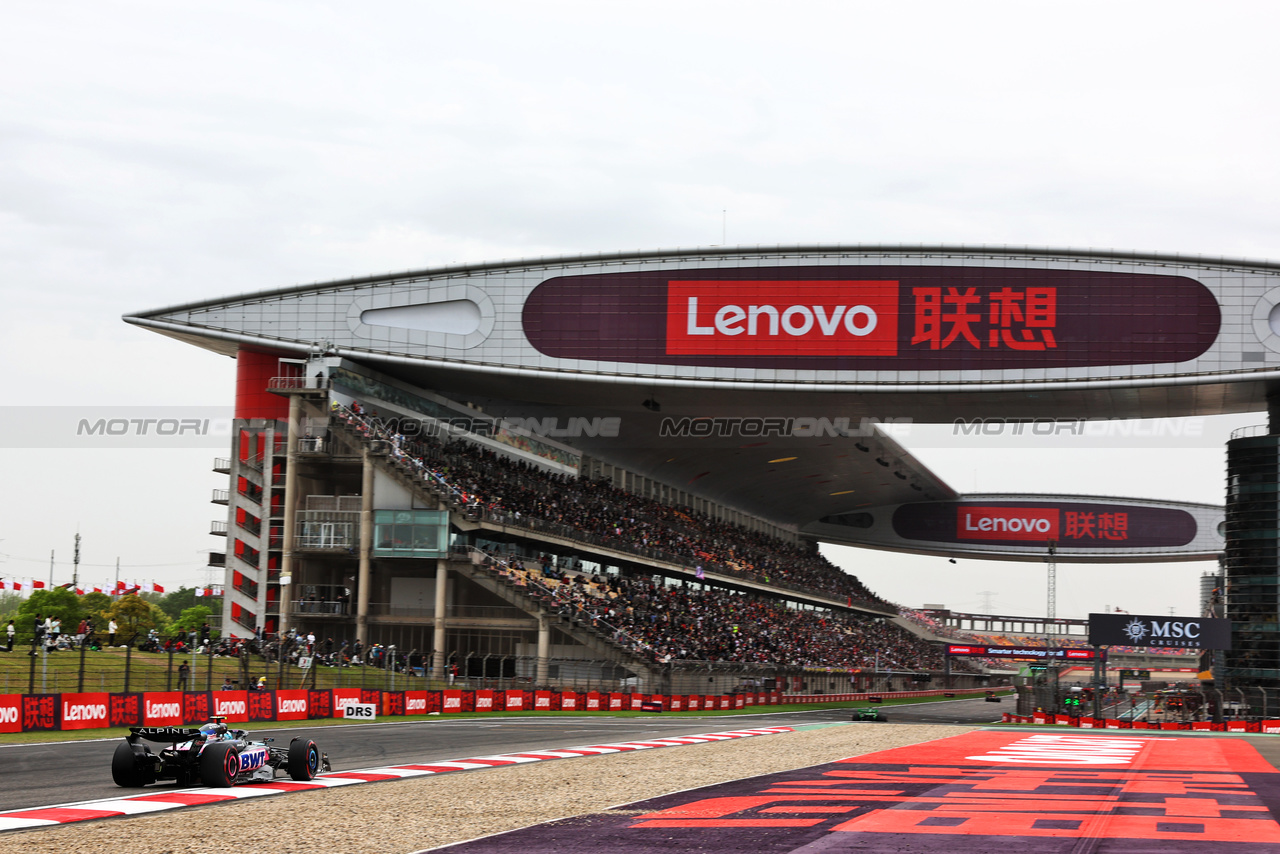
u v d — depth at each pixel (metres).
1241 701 63.09
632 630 65.31
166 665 43.28
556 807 17.16
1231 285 64.00
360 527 63.28
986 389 64.81
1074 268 65.06
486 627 63.38
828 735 37.97
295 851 13.15
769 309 66.44
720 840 14.01
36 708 29.97
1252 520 67.81
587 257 67.75
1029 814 16.39
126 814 16.16
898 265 66.00
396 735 33.91
